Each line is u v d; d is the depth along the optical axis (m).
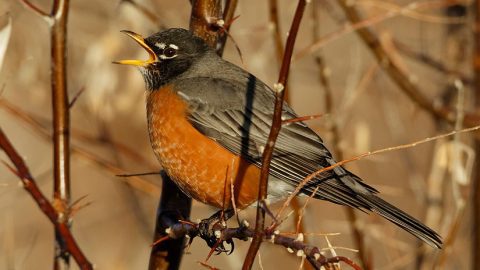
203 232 8.58
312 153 8.87
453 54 11.98
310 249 5.72
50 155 13.70
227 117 8.77
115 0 11.84
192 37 9.23
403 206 13.93
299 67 13.05
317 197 8.69
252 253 5.64
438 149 11.36
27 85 11.42
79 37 11.95
